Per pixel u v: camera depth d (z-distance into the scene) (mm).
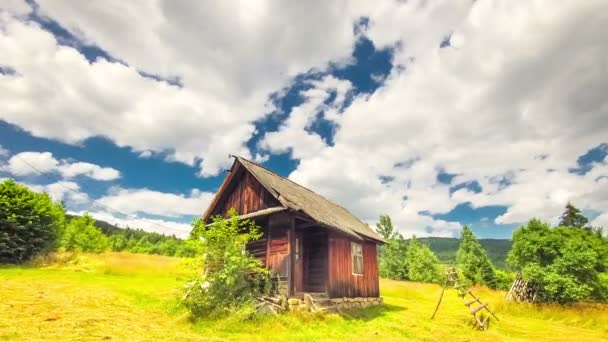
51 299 12188
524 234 23234
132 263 26109
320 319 12953
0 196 22453
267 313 12039
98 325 9656
